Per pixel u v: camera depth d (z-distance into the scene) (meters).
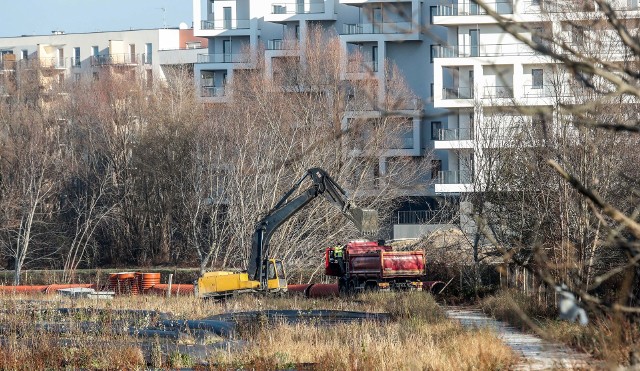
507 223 105.69
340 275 155.00
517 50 190.75
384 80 197.00
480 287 138.38
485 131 134.00
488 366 55.59
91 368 62.44
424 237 161.38
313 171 128.88
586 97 70.88
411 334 71.38
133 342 68.94
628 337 30.00
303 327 77.38
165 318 91.00
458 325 82.19
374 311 106.00
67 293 138.12
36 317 81.75
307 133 176.75
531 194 89.88
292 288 149.50
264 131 179.62
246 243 165.50
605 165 68.50
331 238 168.75
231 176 173.00
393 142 187.12
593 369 39.16
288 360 63.56
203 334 75.50
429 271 153.25
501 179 114.94
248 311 101.56
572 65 16.92
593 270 70.75
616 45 54.50
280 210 133.50
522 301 93.62
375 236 193.12
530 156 91.50
